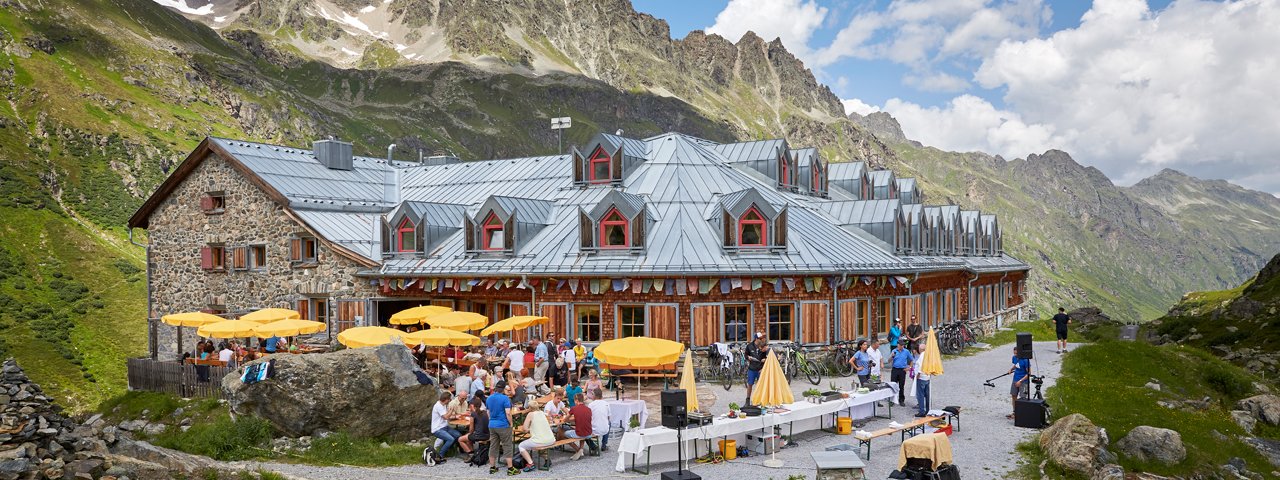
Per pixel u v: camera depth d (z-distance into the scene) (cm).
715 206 3538
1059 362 3516
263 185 3891
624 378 3006
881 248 3759
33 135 16375
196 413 2819
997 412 2477
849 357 3275
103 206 14088
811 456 1836
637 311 3250
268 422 2261
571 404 2317
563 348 2997
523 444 1941
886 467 1894
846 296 3394
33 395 1558
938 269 3797
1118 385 2922
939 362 2275
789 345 3150
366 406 2217
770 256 3291
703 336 3177
